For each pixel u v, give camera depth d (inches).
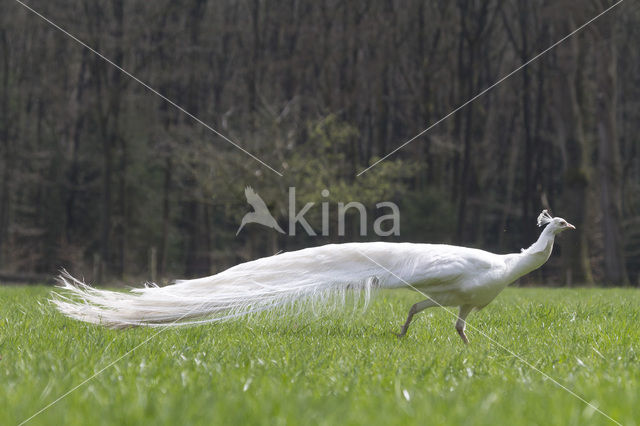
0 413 140.6
